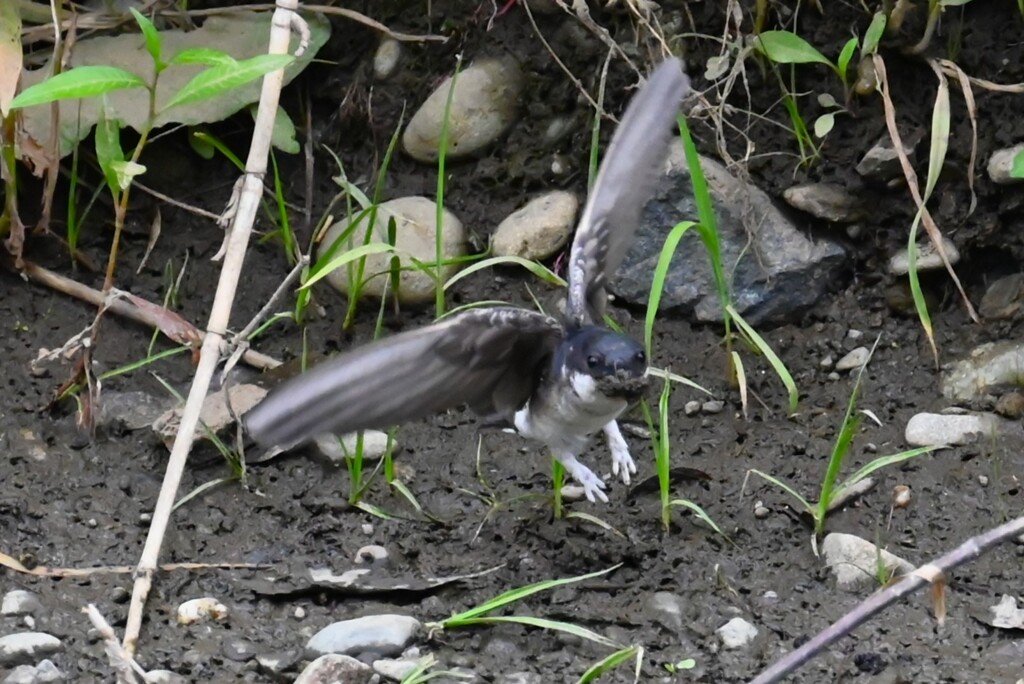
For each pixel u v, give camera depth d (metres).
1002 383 9.66
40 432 9.45
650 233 10.45
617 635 7.71
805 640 7.61
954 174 10.38
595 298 7.65
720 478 9.09
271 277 10.92
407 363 6.36
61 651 7.37
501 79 11.02
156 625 7.68
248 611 7.87
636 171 7.59
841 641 7.59
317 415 6.08
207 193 11.26
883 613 7.82
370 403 6.29
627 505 8.91
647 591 8.12
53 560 8.25
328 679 7.00
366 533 8.67
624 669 7.39
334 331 10.53
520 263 9.67
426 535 8.66
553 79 10.99
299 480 9.12
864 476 8.75
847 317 10.46
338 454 9.23
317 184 11.34
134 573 7.89
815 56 10.17
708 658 7.48
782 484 8.61
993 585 8.07
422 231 10.71
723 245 10.42
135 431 9.48
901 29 10.39
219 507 8.86
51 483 8.96
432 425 9.66
